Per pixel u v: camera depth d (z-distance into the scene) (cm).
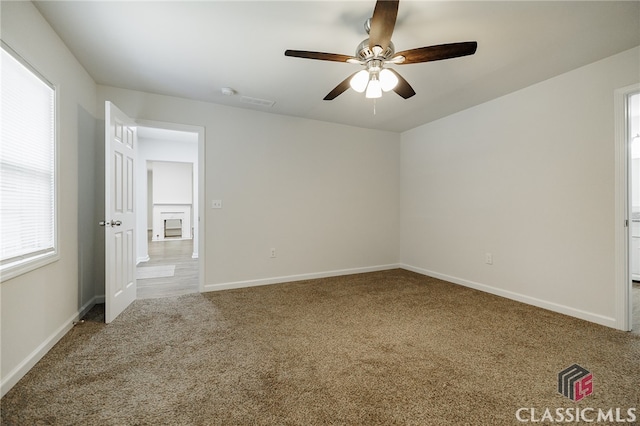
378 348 206
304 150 405
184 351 200
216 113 351
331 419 136
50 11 184
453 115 384
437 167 411
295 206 401
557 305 274
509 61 243
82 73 260
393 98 329
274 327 242
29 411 140
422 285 374
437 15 183
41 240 194
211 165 349
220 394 154
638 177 405
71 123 236
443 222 402
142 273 444
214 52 234
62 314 221
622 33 203
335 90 226
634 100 334
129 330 234
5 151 159
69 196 232
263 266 380
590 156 250
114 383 163
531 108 293
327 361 188
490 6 175
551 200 278
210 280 349
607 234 240
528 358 191
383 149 468
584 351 200
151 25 199
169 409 143
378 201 465
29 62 175
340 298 321
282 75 273
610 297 239
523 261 303
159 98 323
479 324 248
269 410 142
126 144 288
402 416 139
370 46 172
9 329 156
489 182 337
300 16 188
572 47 222
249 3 176
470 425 133
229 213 360
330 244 427
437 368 180
